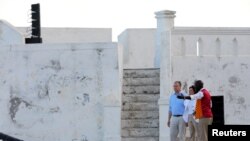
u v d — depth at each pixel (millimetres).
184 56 30484
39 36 30281
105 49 28609
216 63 30594
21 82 28922
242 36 30906
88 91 28688
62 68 28750
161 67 29078
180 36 30609
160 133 28531
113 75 28594
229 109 30547
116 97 28500
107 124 28422
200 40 30734
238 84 30625
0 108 29031
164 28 30344
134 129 28656
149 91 29328
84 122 28672
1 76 29031
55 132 28812
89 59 28672
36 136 28875
